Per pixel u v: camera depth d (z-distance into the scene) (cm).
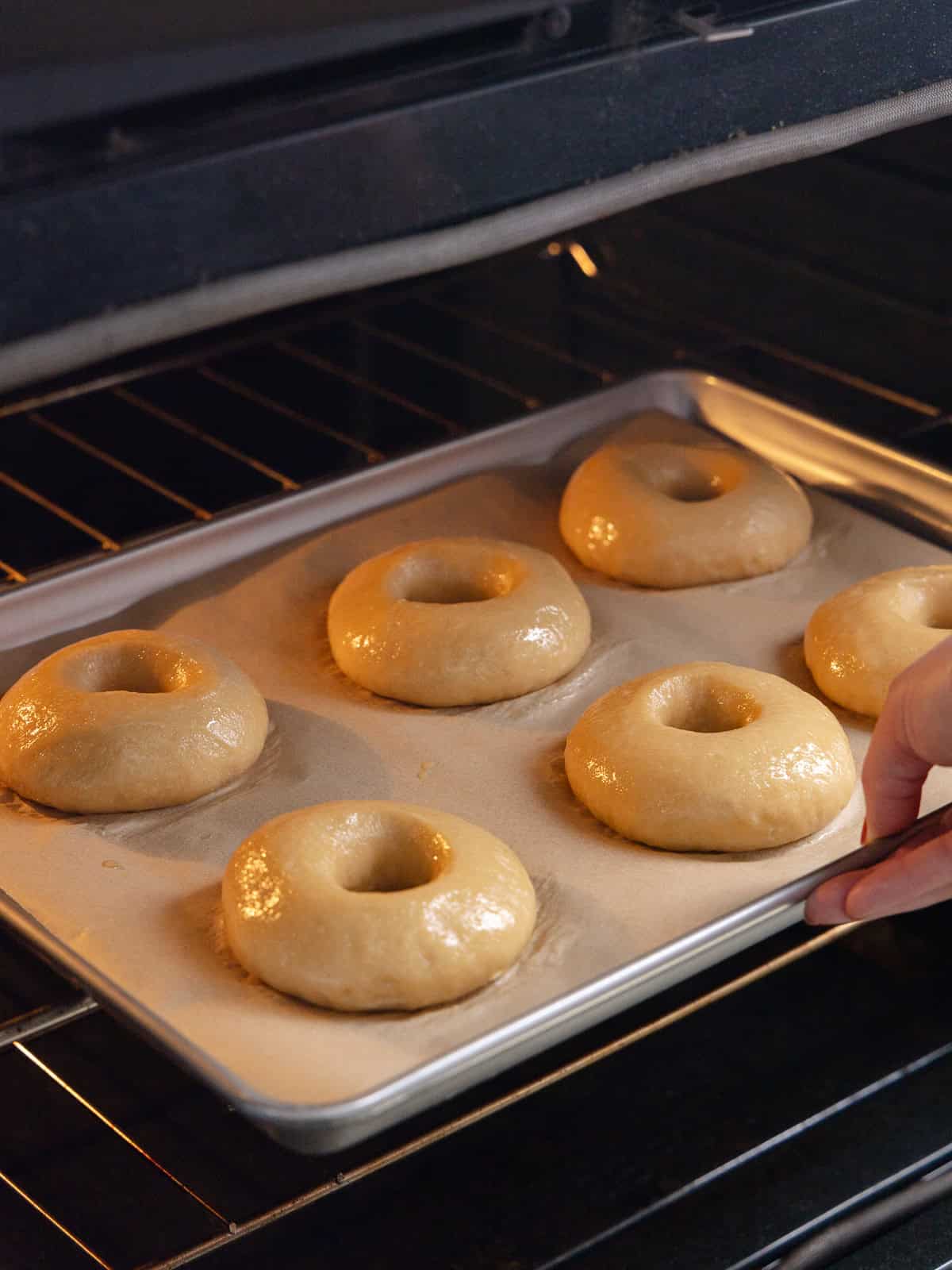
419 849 110
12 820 117
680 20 88
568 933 106
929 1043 123
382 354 192
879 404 175
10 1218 103
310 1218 106
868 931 133
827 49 94
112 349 72
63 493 169
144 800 118
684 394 170
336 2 75
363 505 153
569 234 193
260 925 100
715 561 144
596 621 141
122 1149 109
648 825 114
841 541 149
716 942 97
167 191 71
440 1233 105
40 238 68
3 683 132
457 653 129
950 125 148
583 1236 105
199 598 141
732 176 95
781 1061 121
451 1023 98
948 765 99
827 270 169
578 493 151
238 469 173
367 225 79
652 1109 116
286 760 124
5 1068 114
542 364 194
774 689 125
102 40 70
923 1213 108
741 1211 107
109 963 102
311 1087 90
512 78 81
